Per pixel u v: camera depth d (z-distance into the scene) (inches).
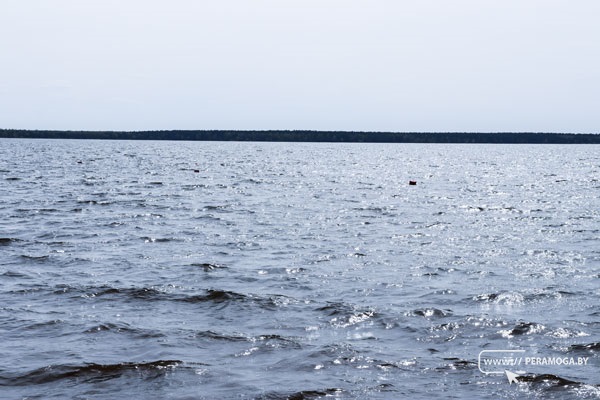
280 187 3100.4
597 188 3179.1
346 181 3592.5
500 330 772.6
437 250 1364.4
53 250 1311.5
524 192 2930.6
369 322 810.8
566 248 1391.5
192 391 589.0
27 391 587.2
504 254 1315.2
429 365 655.8
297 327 789.9
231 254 1300.4
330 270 1144.8
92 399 571.5
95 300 911.0
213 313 854.5
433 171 4761.3
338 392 587.5
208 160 6136.8
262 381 612.1
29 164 4805.6
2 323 789.2
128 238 1481.3
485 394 586.2
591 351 698.2
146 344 717.9
